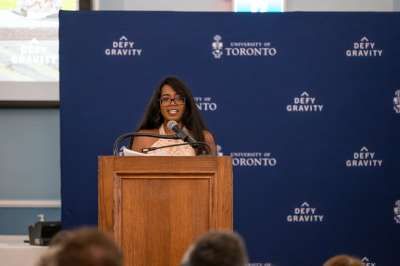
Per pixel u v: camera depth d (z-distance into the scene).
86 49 7.75
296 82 7.84
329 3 8.46
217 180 4.87
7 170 8.34
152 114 6.43
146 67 7.82
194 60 7.85
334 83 7.84
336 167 7.82
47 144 8.35
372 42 7.86
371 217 7.80
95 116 7.74
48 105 8.30
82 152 7.70
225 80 7.85
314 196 7.80
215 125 7.83
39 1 8.35
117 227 4.85
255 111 7.84
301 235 7.79
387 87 7.84
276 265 7.77
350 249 7.79
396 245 7.79
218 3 8.48
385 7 8.45
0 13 8.33
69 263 2.44
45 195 8.34
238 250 2.89
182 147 6.13
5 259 6.75
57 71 8.33
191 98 6.38
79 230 2.56
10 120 8.36
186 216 4.87
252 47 7.85
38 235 7.06
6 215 8.27
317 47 7.85
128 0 8.44
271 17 7.86
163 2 8.46
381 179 7.82
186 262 2.94
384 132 7.83
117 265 2.46
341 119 7.83
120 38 7.79
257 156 7.83
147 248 4.87
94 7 8.38
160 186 4.88
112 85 7.77
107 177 4.86
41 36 8.34
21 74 8.30
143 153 5.41
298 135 7.83
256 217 7.79
